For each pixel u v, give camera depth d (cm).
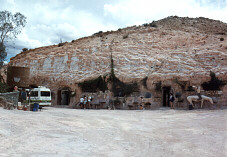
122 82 3309
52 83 4038
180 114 1925
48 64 4372
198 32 4216
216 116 1568
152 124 1392
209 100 2427
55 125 1220
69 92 3794
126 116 1886
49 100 2755
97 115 1953
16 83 2783
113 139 923
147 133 1071
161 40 3916
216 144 776
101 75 3534
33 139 828
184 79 2841
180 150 720
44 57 4553
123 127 1268
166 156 645
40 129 1058
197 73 2839
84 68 3888
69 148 727
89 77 3647
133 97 3041
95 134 1027
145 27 4822
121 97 3111
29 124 1155
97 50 4094
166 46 3747
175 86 2875
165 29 4403
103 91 3384
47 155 614
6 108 1841
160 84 2978
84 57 4012
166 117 1766
